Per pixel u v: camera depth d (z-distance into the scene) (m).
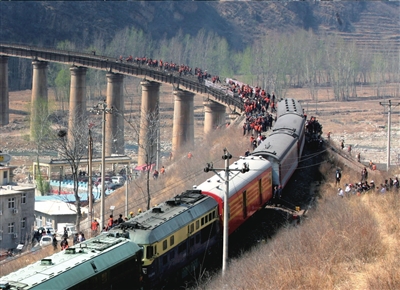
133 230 46.91
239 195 58.94
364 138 181.38
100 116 197.25
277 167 69.31
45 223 98.62
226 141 96.75
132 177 120.94
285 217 66.25
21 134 187.75
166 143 174.88
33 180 126.81
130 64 149.88
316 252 50.38
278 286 45.12
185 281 50.88
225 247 49.62
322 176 82.25
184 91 138.88
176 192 81.50
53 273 39.22
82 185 118.19
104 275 42.12
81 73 160.88
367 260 49.75
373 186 70.75
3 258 81.25
